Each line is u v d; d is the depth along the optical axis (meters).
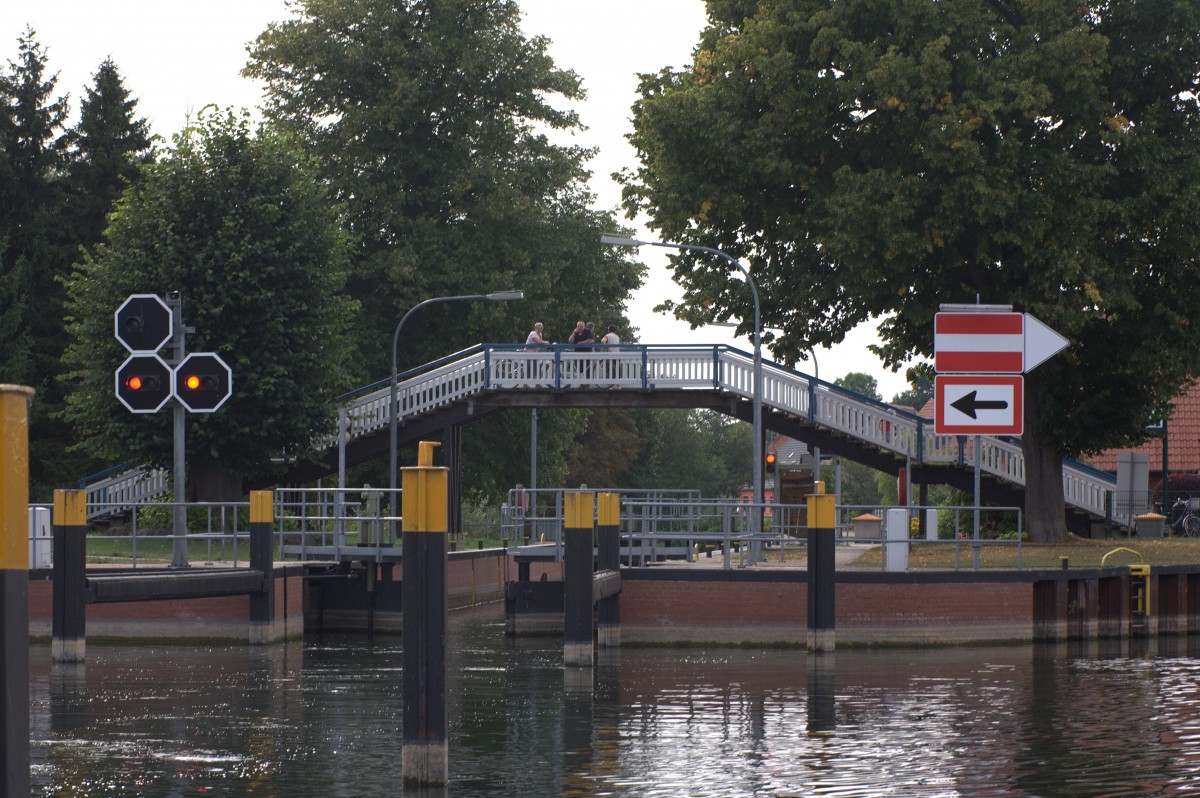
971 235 51.81
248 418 61.38
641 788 22.75
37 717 29.84
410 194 80.81
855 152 51.50
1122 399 54.72
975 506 42.22
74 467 83.62
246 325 61.47
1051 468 55.59
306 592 49.56
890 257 48.44
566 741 26.84
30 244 85.19
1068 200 49.16
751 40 51.09
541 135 85.19
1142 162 49.34
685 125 51.16
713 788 22.72
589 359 62.44
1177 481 84.44
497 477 87.88
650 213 57.19
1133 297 49.72
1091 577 44.06
